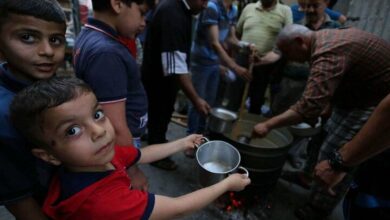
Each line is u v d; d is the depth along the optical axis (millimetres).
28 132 542
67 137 531
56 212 562
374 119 688
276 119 1333
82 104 537
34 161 596
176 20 1521
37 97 519
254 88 2600
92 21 888
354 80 1269
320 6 1809
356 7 2375
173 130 2586
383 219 815
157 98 1871
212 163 1082
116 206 556
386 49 1215
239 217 1614
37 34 566
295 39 1328
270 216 1688
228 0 2238
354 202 898
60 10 611
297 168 2230
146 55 1769
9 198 573
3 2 526
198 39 2111
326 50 1181
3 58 600
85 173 573
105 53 816
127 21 880
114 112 838
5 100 571
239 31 2627
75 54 921
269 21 2373
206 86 2307
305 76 2148
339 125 1469
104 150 571
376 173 823
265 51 2445
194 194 683
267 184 1561
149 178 1913
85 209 546
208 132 1680
